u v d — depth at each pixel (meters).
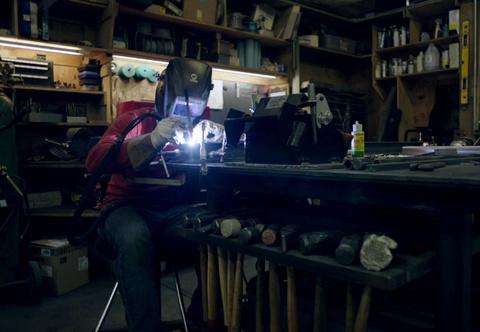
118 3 3.45
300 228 1.35
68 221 3.64
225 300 1.52
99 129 3.66
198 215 1.59
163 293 2.87
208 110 2.15
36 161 3.24
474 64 4.05
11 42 3.13
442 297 1.07
